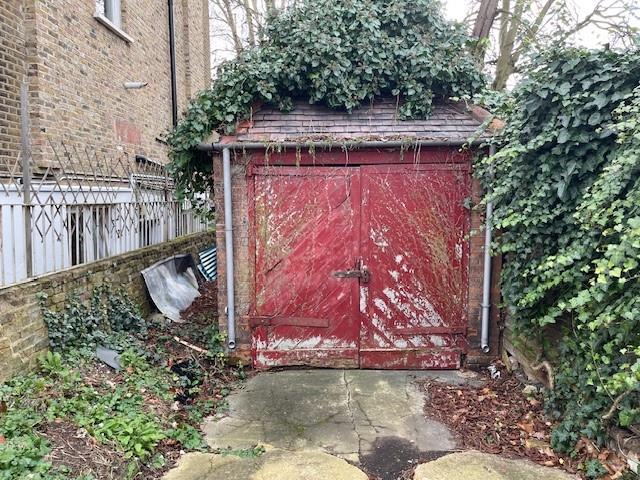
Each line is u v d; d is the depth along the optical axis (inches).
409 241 191.5
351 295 193.3
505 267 174.1
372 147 185.8
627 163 110.0
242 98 195.5
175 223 322.0
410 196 189.8
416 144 183.3
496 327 194.4
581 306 120.6
